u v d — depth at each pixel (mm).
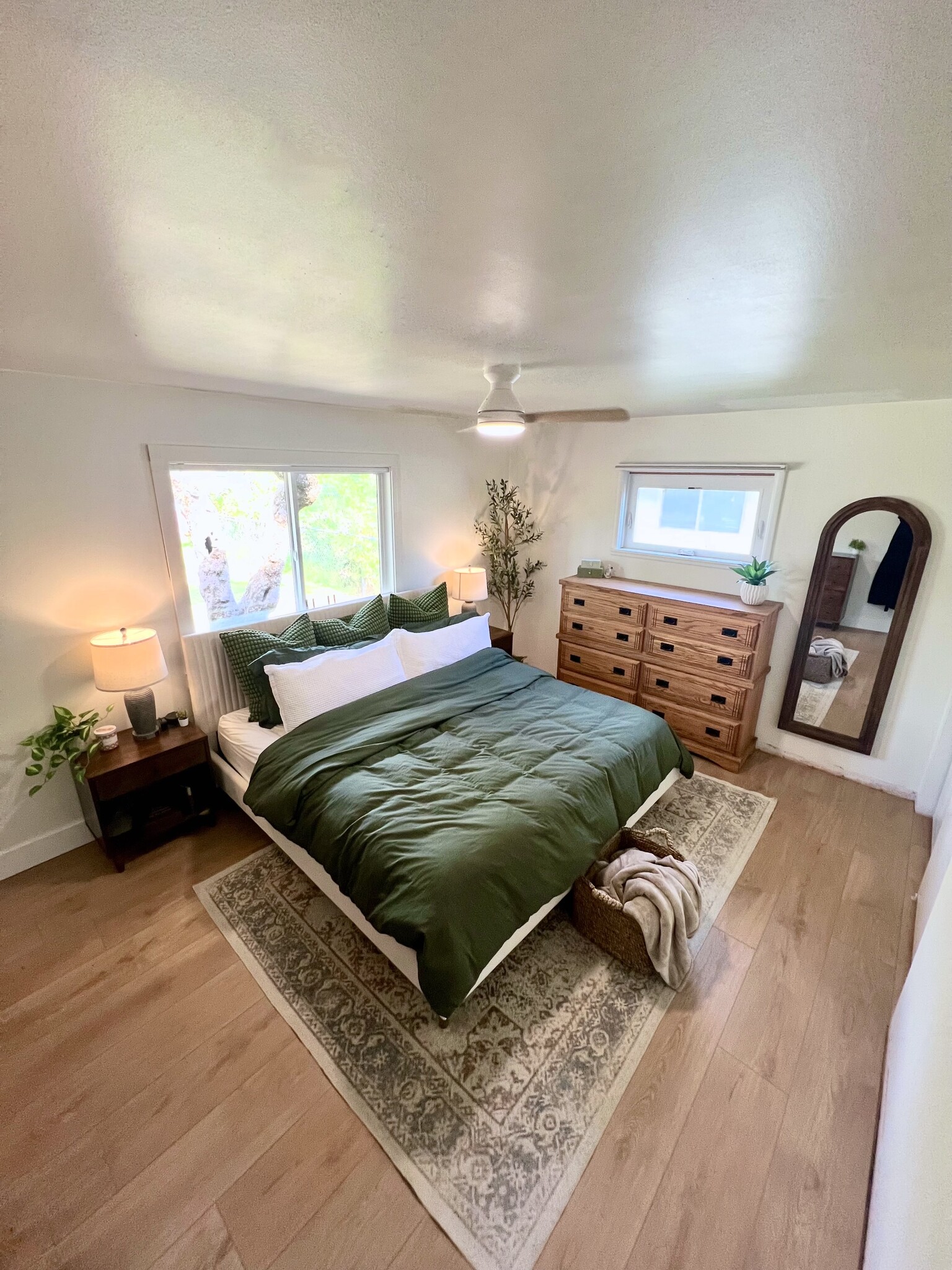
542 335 1540
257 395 2754
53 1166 1380
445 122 600
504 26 466
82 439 2283
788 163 666
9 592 2201
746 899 2260
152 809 2600
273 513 3080
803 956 1995
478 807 1927
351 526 3492
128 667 2289
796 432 3000
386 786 2047
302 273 1068
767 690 3414
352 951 1986
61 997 1818
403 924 1542
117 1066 1607
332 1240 1244
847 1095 1553
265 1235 1254
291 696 2521
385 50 491
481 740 2428
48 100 553
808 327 1377
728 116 579
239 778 2578
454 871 1620
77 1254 1227
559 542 4281
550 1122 1470
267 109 578
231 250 947
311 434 3074
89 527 2367
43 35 469
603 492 3924
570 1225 1271
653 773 2486
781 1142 1439
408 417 3570
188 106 571
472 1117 1477
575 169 695
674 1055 1646
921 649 2803
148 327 1464
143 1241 1247
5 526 2152
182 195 762
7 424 2094
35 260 978
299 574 3242
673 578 3711
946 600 2691
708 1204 1313
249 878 2346
